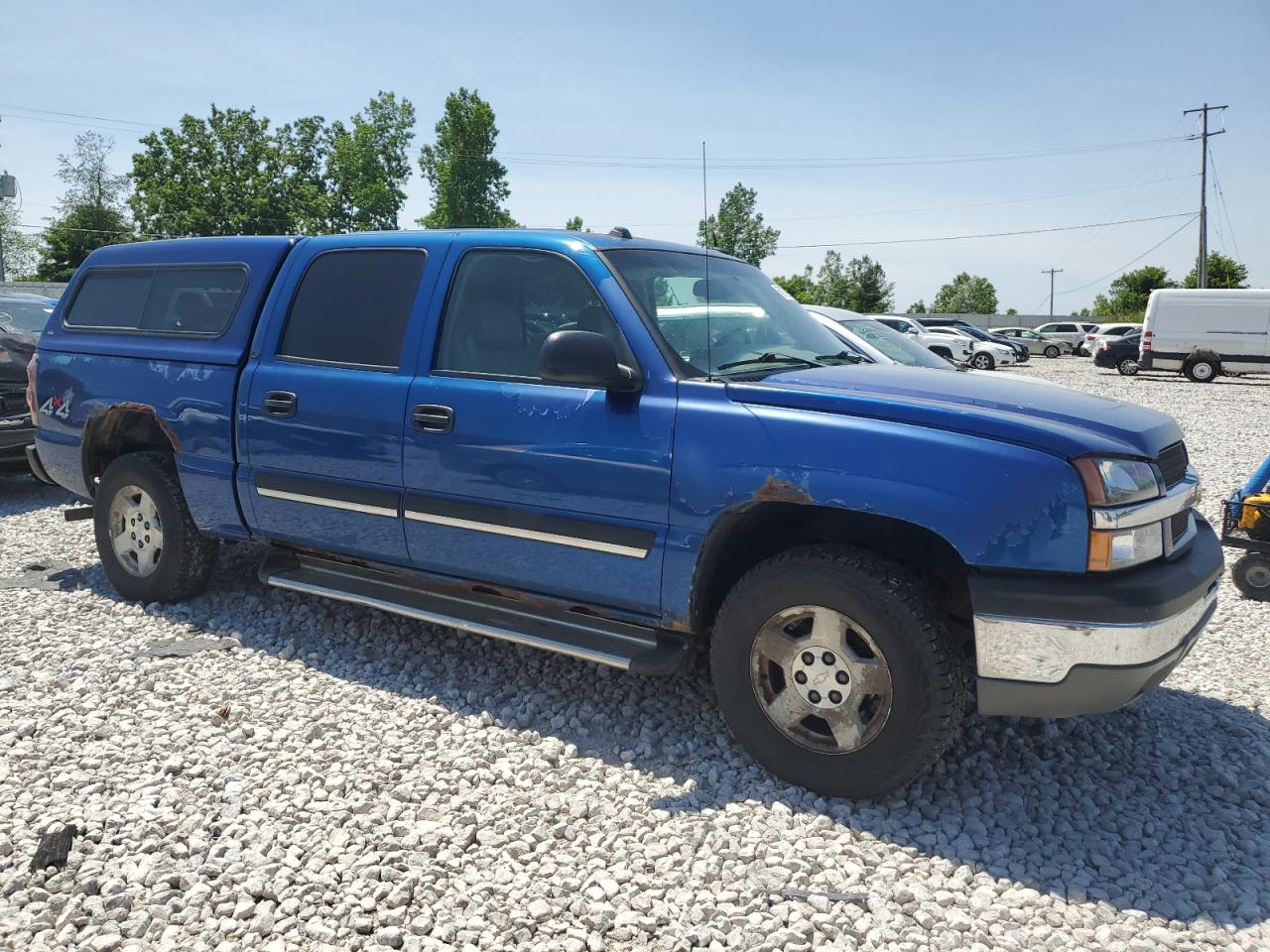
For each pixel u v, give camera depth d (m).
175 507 4.88
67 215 59.50
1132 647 2.84
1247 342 25.14
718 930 2.55
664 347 3.52
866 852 2.92
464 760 3.42
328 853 2.87
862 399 3.16
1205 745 3.71
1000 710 3.05
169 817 3.04
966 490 2.92
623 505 3.47
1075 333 46.22
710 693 4.08
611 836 2.99
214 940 2.50
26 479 9.48
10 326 10.29
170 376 4.79
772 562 3.24
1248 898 2.70
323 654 4.49
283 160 53.06
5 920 2.56
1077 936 2.55
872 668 3.07
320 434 4.23
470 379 3.88
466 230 4.14
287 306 4.52
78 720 3.76
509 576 3.83
